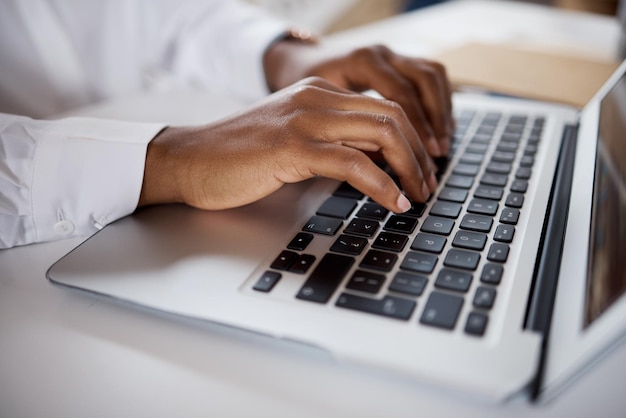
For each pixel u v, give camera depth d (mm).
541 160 481
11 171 389
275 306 292
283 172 375
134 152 402
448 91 555
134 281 322
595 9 1365
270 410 246
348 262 328
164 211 409
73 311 318
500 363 242
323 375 264
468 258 325
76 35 778
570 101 615
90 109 641
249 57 708
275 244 354
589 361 219
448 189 429
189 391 258
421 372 243
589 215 352
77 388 263
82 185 393
